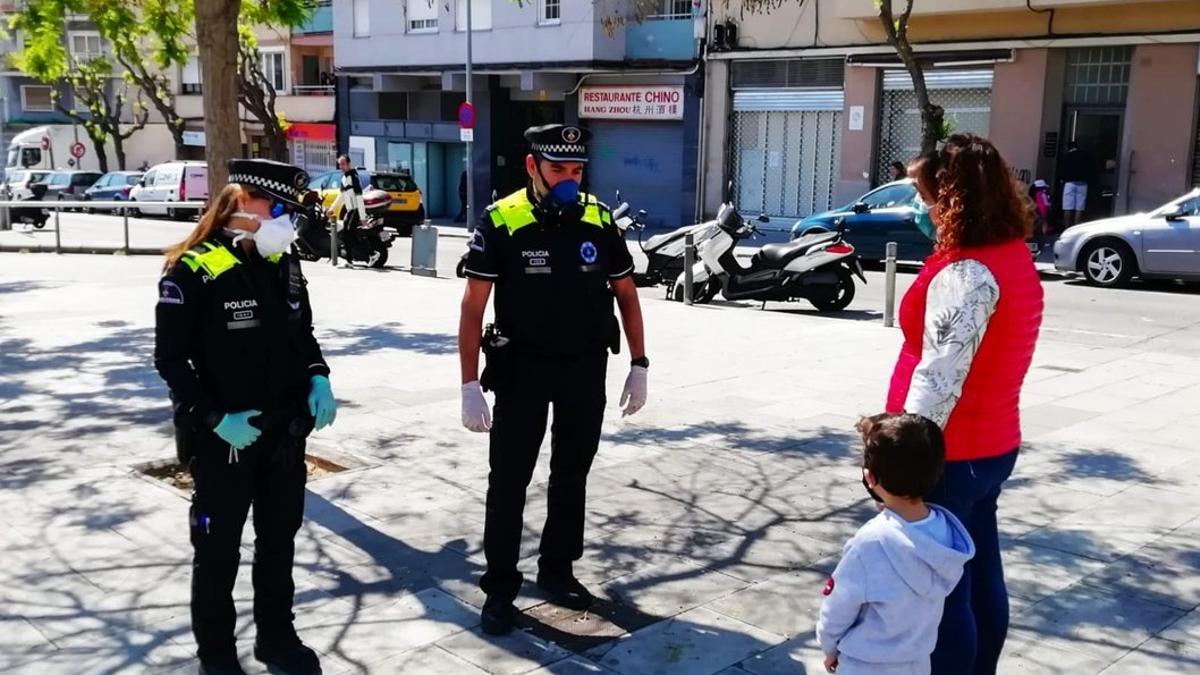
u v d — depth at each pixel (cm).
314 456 664
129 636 420
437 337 1093
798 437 711
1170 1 1881
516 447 429
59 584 467
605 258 435
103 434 704
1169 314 1299
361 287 1541
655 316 1251
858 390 852
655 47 2688
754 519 557
